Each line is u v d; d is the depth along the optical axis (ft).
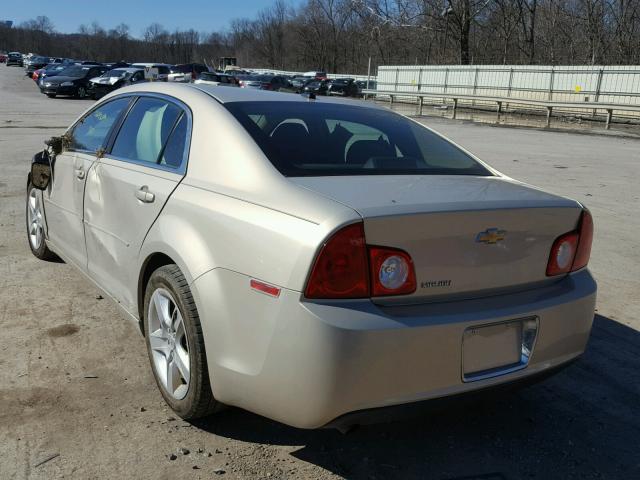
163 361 10.36
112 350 12.32
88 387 10.91
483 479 8.97
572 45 135.54
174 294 9.55
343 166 9.84
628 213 26.78
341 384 7.57
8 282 15.79
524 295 8.96
